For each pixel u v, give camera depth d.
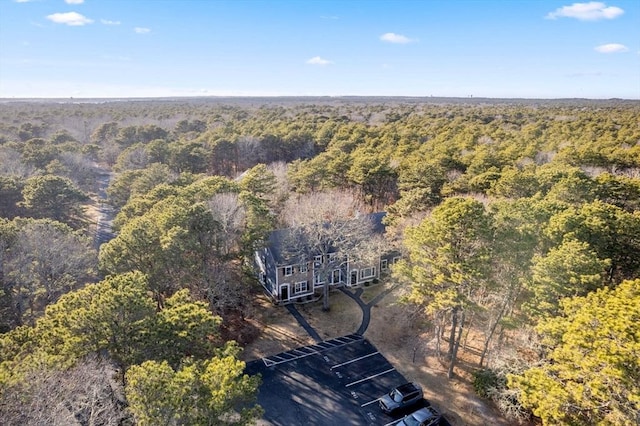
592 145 60.47
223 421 15.12
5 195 48.38
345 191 53.72
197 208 29.55
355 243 36.72
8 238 31.31
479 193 44.00
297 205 43.78
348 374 26.56
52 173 60.94
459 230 21.92
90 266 33.59
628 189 38.66
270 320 33.38
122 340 18.27
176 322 18.88
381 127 90.38
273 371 26.77
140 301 18.84
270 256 36.66
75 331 18.06
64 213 50.94
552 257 21.27
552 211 28.48
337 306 35.78
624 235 27.69
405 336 30.91
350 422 22.42
